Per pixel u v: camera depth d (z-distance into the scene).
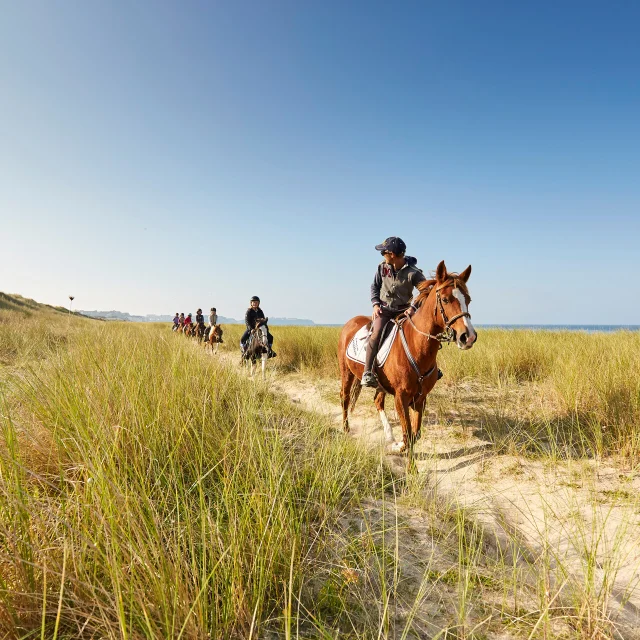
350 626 2.11
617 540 2.78
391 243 4.84
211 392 4.80
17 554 1.82
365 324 5.73
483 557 2.83
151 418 3.74
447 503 3.51
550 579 2.56
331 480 3.56
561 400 5.87
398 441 5.29
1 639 1.68
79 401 3.52
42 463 3.04
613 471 4.02
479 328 15.38
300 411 5.96
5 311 20.16
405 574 2.59
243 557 2.32
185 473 3.39
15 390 4.11
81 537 1.92
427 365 4.37
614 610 2.26
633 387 5.14
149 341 7.57
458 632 2.11
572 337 11.17
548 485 3.86
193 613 1.83
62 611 1.83
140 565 1.97
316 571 2.50
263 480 3.06
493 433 5.23
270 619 2.03
